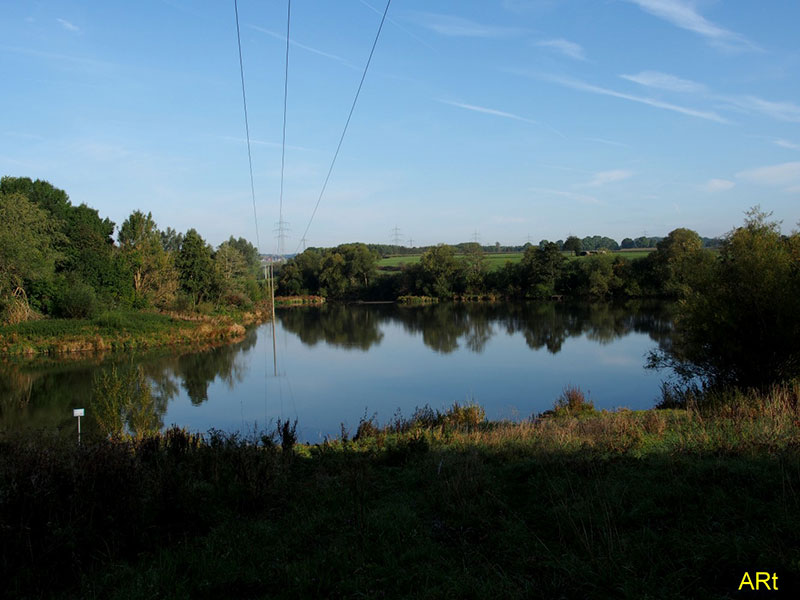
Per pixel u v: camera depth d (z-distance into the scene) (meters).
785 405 10.21
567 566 4.57
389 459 9.59
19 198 44.12
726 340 13.70
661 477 6.65
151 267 57.34
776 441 7.59
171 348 40.78
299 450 11.30
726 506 5.46
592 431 10.41
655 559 4.63
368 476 8.07
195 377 29.14
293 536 5.81
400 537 5.64
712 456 7.38
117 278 51.34
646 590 4.14
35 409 21.78
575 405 16.98
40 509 5.56
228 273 71.88
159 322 46.78
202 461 8.47
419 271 93.56
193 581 4.83
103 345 39.12
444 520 6.12
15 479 5.80
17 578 4.80
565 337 40.19
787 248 14.38
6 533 5.11
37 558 5.08
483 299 86.12
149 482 6.66
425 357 33.97
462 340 41.16
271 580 4.81
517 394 22.77
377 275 100.62
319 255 106.44
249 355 37.03
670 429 10.05
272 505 6.95
